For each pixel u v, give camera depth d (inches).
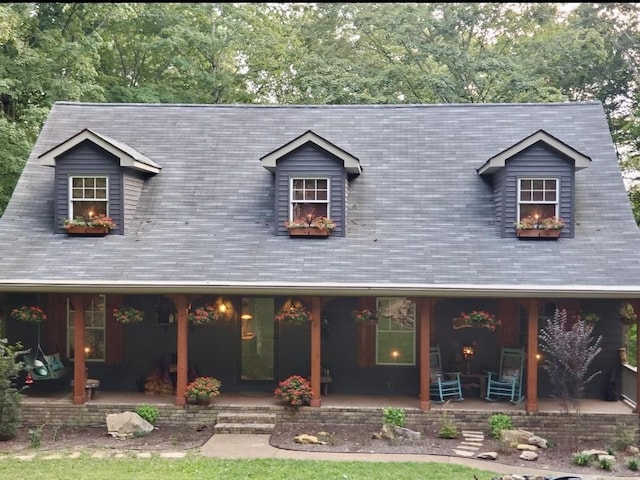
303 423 467.8
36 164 569.6
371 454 397.7
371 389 524.4
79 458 383.9
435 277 460.4
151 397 497.0
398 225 517.3
